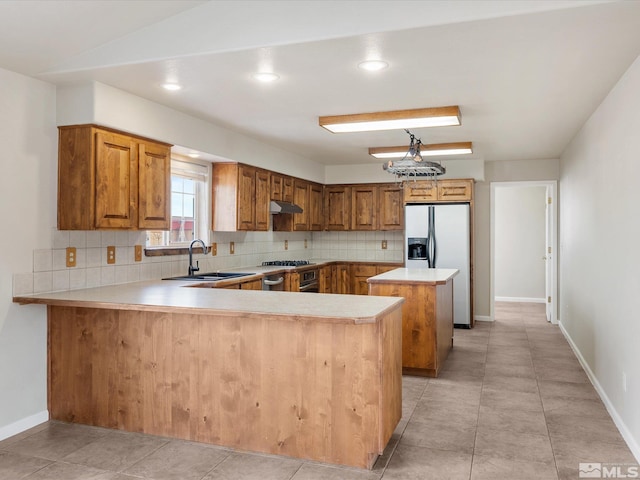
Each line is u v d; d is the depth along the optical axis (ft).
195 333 9.77
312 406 8.98
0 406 9.80
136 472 8.48
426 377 14.25
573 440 9.84
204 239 16.47
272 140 17.47
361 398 8.67
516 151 20.06
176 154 14.90
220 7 8.78
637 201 9.26
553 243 22.53
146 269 13.80
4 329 9.86
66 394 10.74
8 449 9.37
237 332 9.46
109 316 10.39
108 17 8.64
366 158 21.71
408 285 14.33
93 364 10.53
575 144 16.69
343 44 8.39
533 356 16.67
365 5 7.95
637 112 9.20
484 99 12.00
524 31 7.86
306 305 9.07
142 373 10.16
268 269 17.88
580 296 16.05
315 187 23.29
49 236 10.68
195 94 11.55
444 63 9.37
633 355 9.44
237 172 16.37
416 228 22.33
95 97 10.47
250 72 9.90
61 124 10.71
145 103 11.94
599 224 12.82
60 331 10.76
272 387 9.24
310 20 8.23
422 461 8.88
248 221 17.08
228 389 9.54
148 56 9.23
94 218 10.55
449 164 22.18
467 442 9.71
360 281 23.61
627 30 7.82
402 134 16.34
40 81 10.41
